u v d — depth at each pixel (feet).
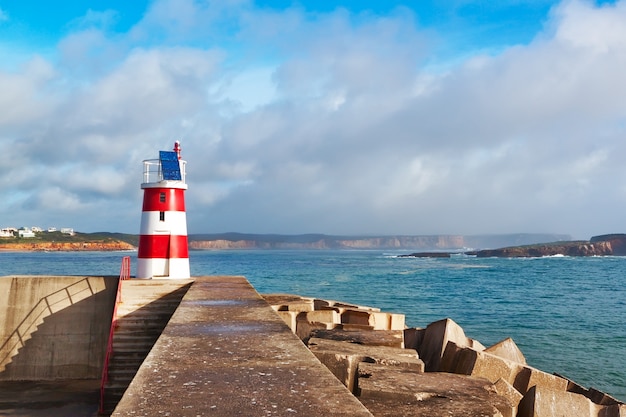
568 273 326.65
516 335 104.73
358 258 654.53
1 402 50.57
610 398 34.91
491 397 23.45
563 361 81.87
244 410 13.57
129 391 15.21
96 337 60.34
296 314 55.16
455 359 36.83
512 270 359.25
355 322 57.47
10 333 59.67
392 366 28.96
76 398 52.03
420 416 20.77
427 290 199.21
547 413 27.94
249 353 20.47
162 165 65.10
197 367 18.19
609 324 119.44
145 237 64.49
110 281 61.41
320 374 17.30
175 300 58.49
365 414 13.35
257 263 469.57
